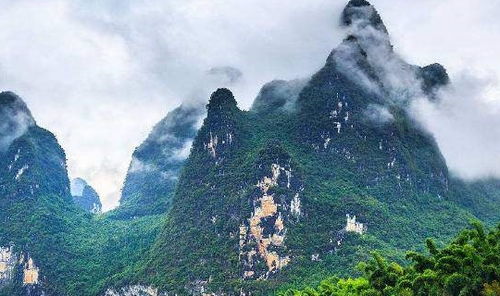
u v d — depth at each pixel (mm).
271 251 189500
